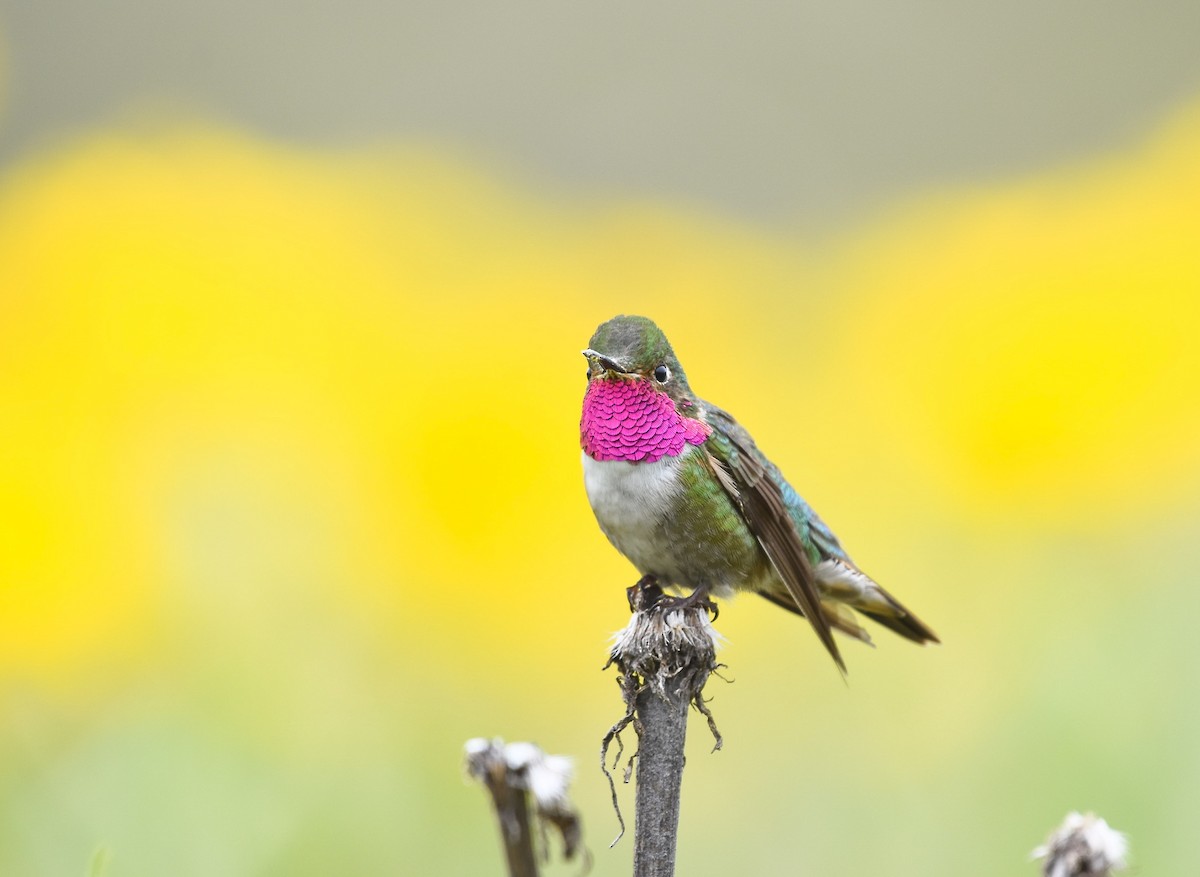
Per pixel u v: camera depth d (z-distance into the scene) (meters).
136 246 12.13
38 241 12.22
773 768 11.84
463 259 14.25
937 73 23.30
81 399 11.48
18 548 10.61
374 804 10.54
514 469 11.63
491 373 12.07
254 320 12.14
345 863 10.29
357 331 12.38
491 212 14.62
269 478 11.33
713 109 22.47
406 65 23.17
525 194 15.14
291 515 11.24
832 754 11.81
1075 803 10.52
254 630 10.82
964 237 13.32
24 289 11.98
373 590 11.30
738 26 23.45
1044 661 11.34
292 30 22.73
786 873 11.29
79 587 10.67
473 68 23.02
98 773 10.03
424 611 11.48
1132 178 13.18
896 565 12.52
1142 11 23.36
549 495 11.72
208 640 10.78
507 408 11.80
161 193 12.62
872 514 12.96
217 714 10.48
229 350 11.96
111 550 10.83
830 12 23.47
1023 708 11.20
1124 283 12.36
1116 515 12.21
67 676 10.63
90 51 22.02
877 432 13.34
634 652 5.97
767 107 22.55
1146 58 23.22
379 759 10.71
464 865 10.63
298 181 13.48
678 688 5.94
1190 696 10.76
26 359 11.63
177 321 11.97
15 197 12.45
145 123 13.45
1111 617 11.36
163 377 11.76
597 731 11.61
